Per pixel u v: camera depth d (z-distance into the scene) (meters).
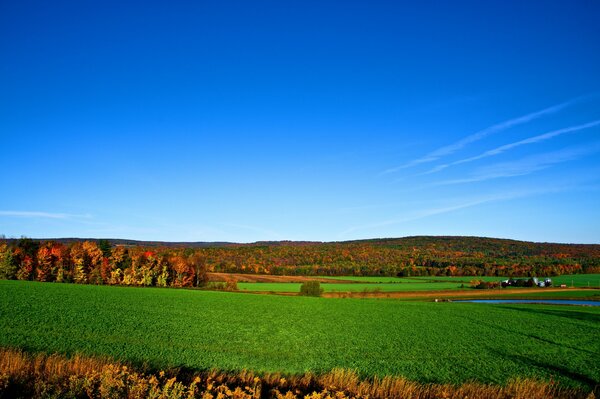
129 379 15.81
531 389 20.31
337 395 16.20
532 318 57.91
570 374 28.00
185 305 56.81
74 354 25.58
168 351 28.45
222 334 36.72
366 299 78.56
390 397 18.05
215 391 16.39
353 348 33.94
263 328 41.62
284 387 19.84
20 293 58.84
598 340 42.28
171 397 14.59
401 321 51.66
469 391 19.84
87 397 14.48
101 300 56.22
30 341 28.97
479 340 40.03
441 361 30.58
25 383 15.25
